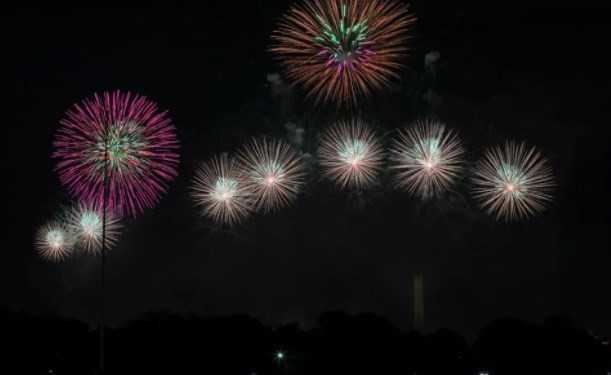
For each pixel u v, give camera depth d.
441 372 88.50
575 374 85.75
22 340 92.38
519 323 89.88
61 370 90.56
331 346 90.94
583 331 88.69
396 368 88.94
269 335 93.81
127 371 90.56
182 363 90.50
